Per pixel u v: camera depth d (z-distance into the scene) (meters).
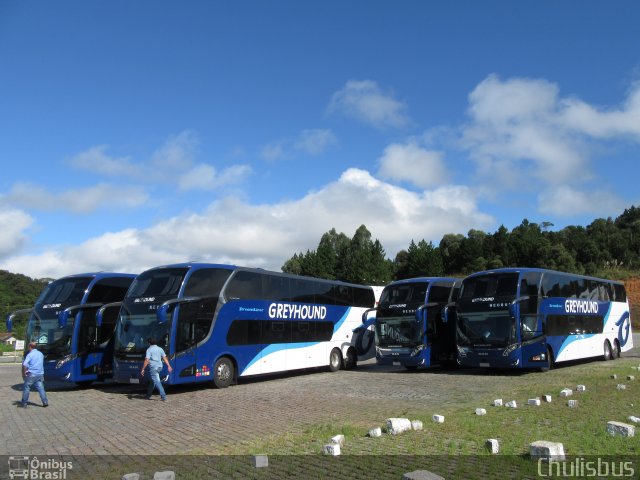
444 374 22.58
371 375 23.06
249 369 20.36
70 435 11.20
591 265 80.50
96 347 20.53
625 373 19.86
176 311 17.94
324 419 12.12
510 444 8.70
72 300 20.62
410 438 9.43
